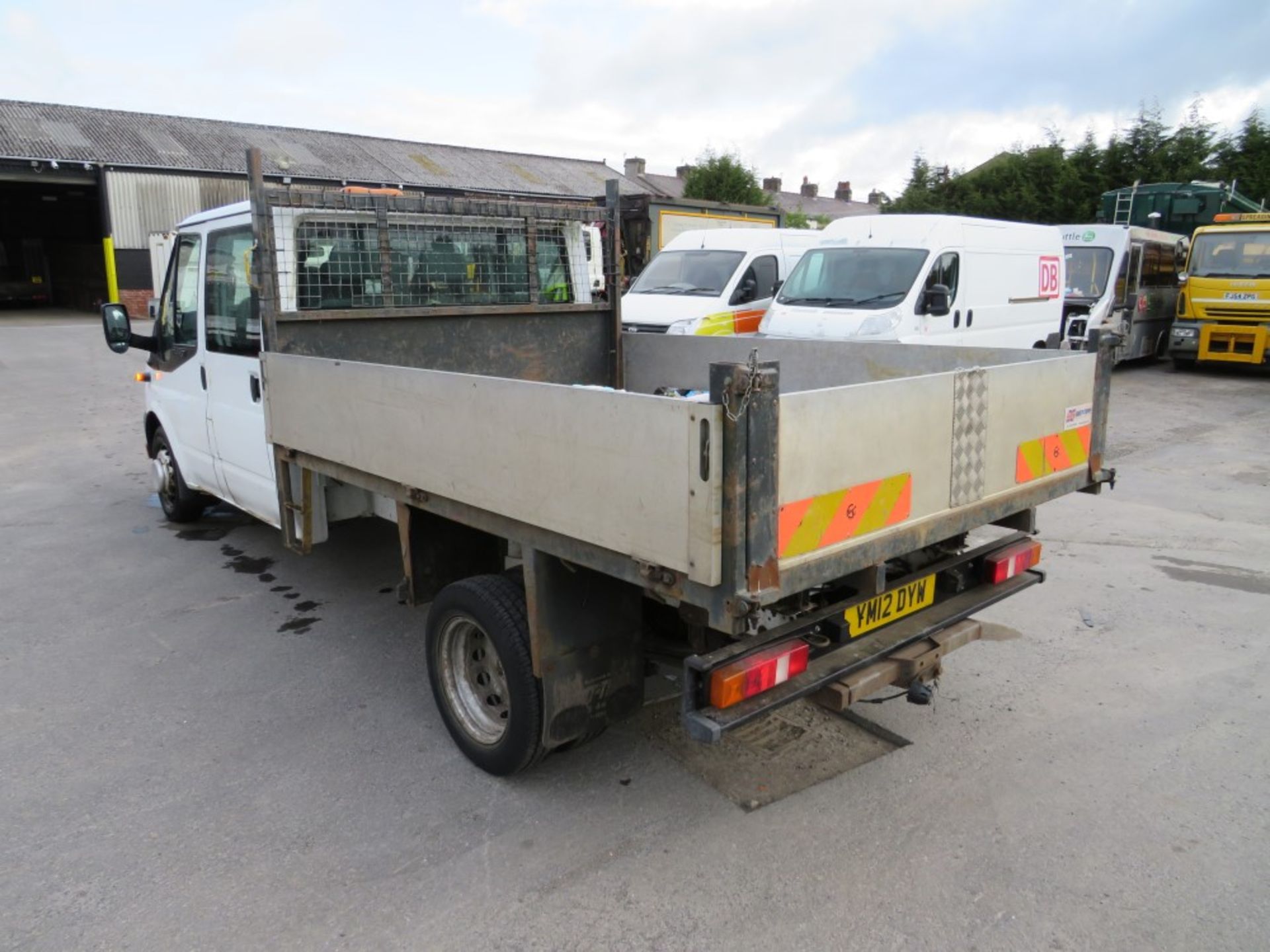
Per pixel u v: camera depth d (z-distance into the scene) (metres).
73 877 3.03
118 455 9.73
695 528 2.44
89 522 7.31
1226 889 2.94
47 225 36.47
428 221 5.29
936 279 10.52
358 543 6.77
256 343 5.07
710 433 2.35
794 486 2.54
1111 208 21.92
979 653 4.76
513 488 3.09
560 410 2.83
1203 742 3.86
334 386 4.04
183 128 34.91
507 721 3.46
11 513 7.55
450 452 3.37
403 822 3.34
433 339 5.36
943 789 3.53
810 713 4.14
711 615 2.47
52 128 31.45
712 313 11.93
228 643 5.00
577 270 6.04
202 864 3.10
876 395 2.78
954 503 3.19
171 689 4.44
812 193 63.84
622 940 2.73
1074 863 3.08
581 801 3.47
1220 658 4.68
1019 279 11.93
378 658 4.80
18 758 3.79
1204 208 20.45
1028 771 3.65
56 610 5.47
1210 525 7.04
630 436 2.61
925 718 4.09
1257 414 12.12
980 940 2.72
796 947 2.70
